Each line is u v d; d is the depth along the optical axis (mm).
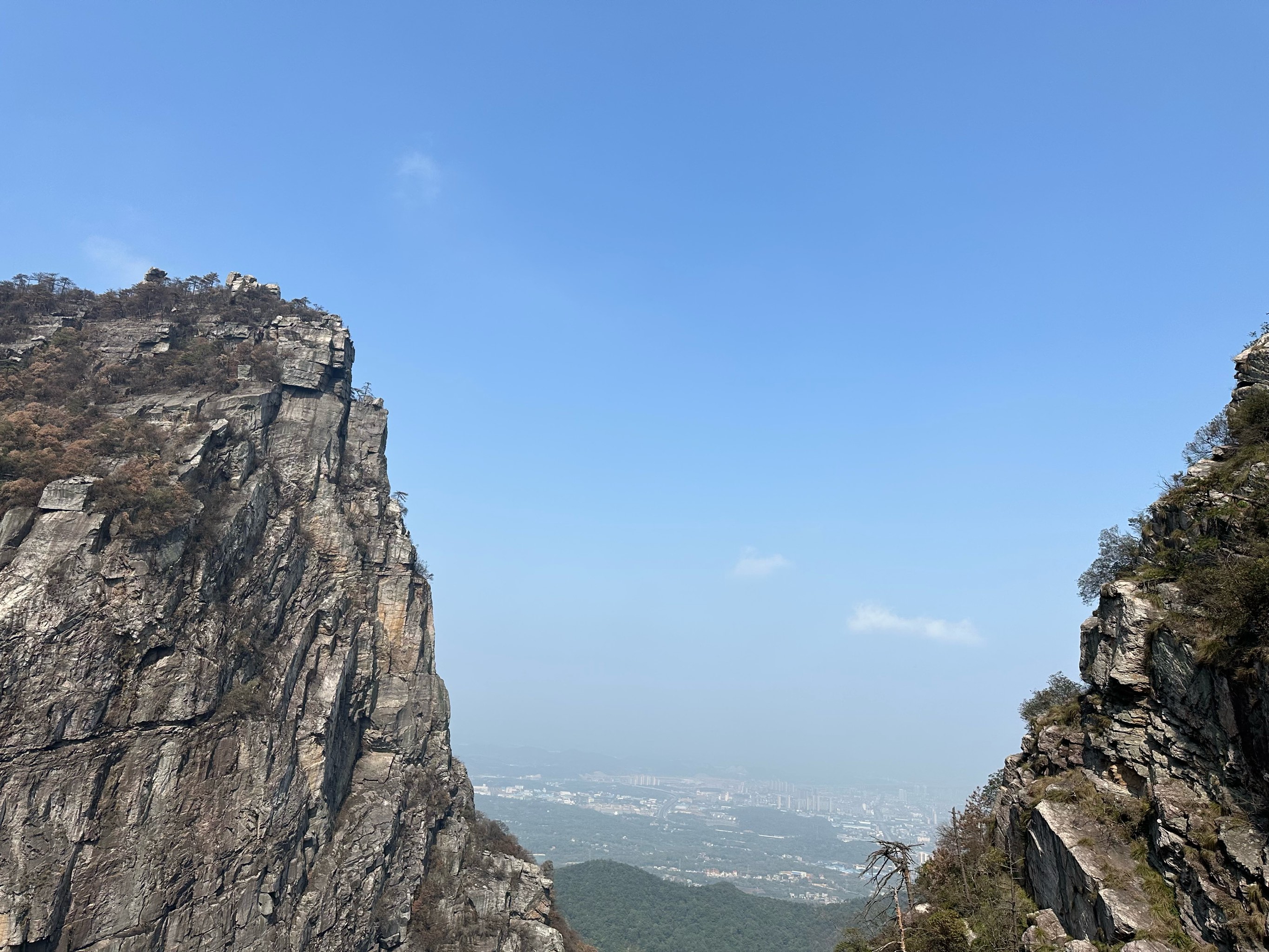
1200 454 38594
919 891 44344
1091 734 35438
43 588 62125
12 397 79125
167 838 62938
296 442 91250
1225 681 27234
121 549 66375
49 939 55375
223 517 75688
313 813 76625
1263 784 25109
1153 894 27328
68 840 57906
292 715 77438
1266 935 22500
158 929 60500
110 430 74562
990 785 52156
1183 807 27938
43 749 58750
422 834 88250
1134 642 32969
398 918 81438
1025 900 34781
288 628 81438
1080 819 32219
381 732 90750
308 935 70875
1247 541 29609
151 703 65250
